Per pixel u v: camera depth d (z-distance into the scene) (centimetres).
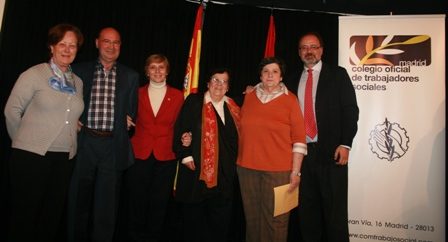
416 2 322
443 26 258
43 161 179
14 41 270
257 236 212
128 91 223
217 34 313
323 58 313
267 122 204
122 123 218
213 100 218
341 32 273
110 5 297
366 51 268
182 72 308
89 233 264
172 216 296
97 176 222
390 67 264
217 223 214
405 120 261
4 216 262
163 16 309
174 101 240
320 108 227
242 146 213
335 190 225
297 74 248
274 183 203
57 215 193
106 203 221
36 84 176
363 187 265
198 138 208
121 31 298
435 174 256
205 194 205
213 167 207
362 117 266
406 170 259
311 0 327
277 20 318
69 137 189
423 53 260
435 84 258
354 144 267
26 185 174
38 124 176
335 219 224
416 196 257
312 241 231
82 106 197
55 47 184
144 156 230
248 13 318
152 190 240
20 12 273
